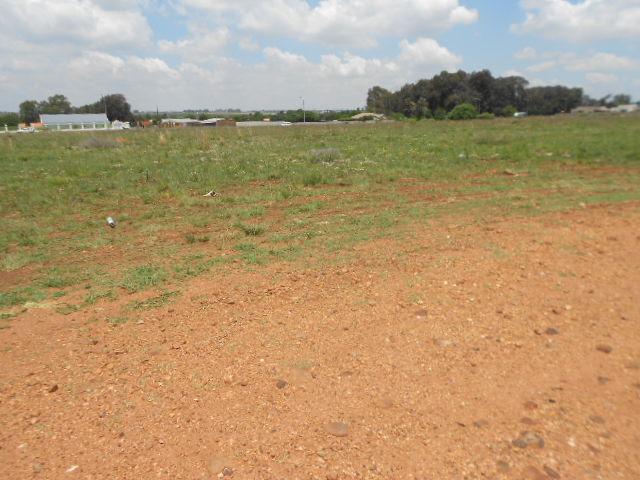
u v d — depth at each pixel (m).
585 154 13.62
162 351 3.38
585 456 2.39
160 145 18.30
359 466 2.33
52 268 5.11
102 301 4.25
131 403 2.83
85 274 4.89
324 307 3.97
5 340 3.60
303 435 2.55
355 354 3.29
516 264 4.77
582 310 3.90
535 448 2.43
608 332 3.58
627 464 2.34
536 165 12.05
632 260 4.91
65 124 71.06
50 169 12.16
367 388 2.93
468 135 21.77
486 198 8.11
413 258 4.98
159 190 9.33
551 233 5.78
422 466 2.33
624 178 10.04
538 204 7.48
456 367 3.14
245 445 2.48
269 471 2.31
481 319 3.74
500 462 2.35
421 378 3.03
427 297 4.09
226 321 3.79
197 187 9.60
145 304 4.15
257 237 6.07
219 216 7.21
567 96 95.44
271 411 2.74
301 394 2.89
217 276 4.72
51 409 2.79
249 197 8.51
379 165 12.12
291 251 5.40
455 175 10.65
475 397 2.85
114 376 3.10
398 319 3.74
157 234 6.36
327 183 9.88
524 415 2.70
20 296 4.38
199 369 3.15
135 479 2.28
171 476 2.29
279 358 3.26
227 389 2.94
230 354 3.32
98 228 6.76
